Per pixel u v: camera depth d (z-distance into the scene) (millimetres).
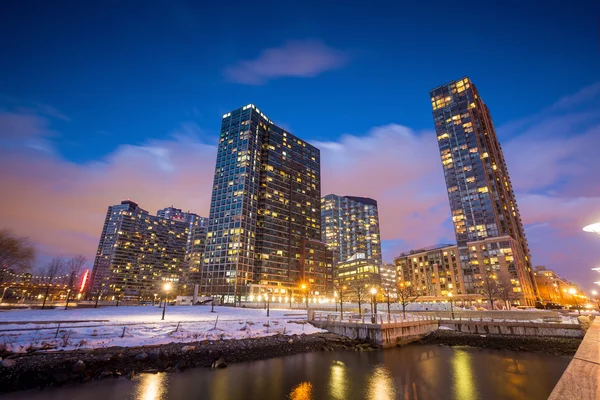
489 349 40156
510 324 48031
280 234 181125
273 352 32844
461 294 146500
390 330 41062
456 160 168500
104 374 22297
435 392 23125
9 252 58438
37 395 18750
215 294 156250
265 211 178500
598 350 10570
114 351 25500
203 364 26938
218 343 31719
